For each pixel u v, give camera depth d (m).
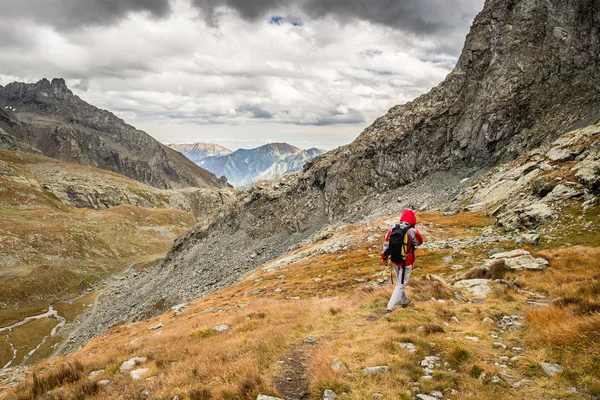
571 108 81.44
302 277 45.19
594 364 7.25
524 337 9.89
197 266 110.88
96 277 185.00
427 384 7.46
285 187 129.62
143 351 13.46
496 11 105.25
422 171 102.56
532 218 40.38
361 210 100.19
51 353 100.00
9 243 188.50
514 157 84.12
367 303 15.71
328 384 7.64
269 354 10.51
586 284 13.84
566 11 92.44
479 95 101.00
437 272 29.00
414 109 119.88
